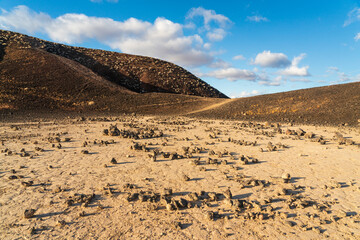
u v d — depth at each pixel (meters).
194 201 6.91
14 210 6.21
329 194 7.52
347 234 5.33
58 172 9.33
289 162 11.21
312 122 30.23
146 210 6.35
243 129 23.05
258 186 8.12
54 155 11.99
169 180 8.62
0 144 14.29
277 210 6.41
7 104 44.75
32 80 58.50
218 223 5.77
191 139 17.36
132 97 61.75
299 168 10.27
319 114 34.22
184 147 13.61
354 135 19.14
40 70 64.06
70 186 7.88
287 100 44.53
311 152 13.21
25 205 6.49
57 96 54.75
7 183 8.04
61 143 15.09
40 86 57.00
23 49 72.69
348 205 6.77
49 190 7.51
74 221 5.74
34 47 82.69
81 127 23.38
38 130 20.69
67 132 19.55
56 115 40.28
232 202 6.66
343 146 14.76
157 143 15.48
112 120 32.00
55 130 20.88
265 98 50.09
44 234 5.18
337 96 39.59
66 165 10.30
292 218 6.03
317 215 6.16
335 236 5.25
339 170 10.00
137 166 10.28
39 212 6.12
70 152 12.66
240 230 5.48
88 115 42.44
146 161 11.08
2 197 6.96
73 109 50.00
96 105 54.06
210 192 7.45
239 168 10.20
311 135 18.14
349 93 39.31
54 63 69.56
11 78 56.69
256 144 15.55
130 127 23.70
